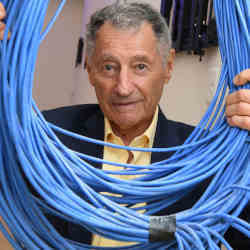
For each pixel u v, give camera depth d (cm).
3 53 87
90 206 87
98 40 127
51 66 411
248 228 88
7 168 96
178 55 261
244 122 98
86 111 154
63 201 86
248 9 100
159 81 133
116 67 127
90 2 396
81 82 415
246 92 97
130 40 123
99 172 97
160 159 139
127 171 104
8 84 90
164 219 90
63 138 143
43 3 88
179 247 85
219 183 100
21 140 88
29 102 90
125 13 123
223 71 107
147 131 141
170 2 250
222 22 106
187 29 234
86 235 128
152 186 100
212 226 93
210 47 225
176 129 153
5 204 95
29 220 98
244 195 96
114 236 88
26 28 87
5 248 229
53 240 95
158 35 128
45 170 88
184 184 96
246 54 101
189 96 245
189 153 110
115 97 129
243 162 102
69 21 411
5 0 94
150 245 97
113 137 143
